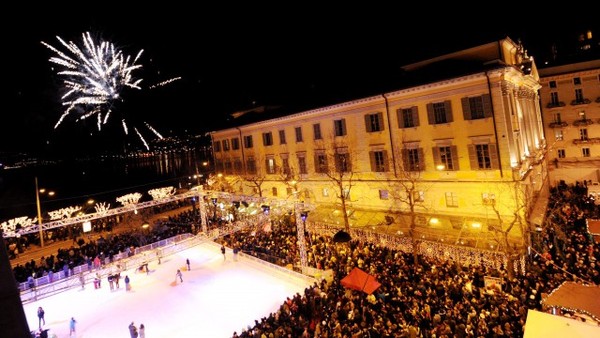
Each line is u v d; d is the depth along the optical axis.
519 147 28.50
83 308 25.00
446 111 28.31
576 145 46.88
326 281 22.08
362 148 34.06
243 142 47.97
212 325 21.23
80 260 30.62
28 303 25.72
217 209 42.97
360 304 17.70
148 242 35.81
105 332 21.47
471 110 27.22
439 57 33.19
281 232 34.38
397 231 28.20
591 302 13.32
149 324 22.02
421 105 29.86
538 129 42.62
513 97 28.70
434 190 29.39
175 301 24.97
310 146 38.84
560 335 10.73
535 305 15.86
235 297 24.70
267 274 28.22
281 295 24.27
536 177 34.25
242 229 36.34
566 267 19.52
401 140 31.14
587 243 22.94
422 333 14.83
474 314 14.98
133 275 30.89
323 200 37.97
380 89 33.94
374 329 14.43
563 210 30.12
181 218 44.38
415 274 20.44
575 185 42.50
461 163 27.77
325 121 37.16
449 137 28.31
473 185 27.19
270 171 44.19
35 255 37.62
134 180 80.31
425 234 26.53
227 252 33.88
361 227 29.94
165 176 87.19
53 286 27.03
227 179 48.19
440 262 23.22
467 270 22.20
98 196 62.66
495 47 30.23
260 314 21.97
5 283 2.91
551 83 48.81
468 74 26.50
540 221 25.39
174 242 33.56
